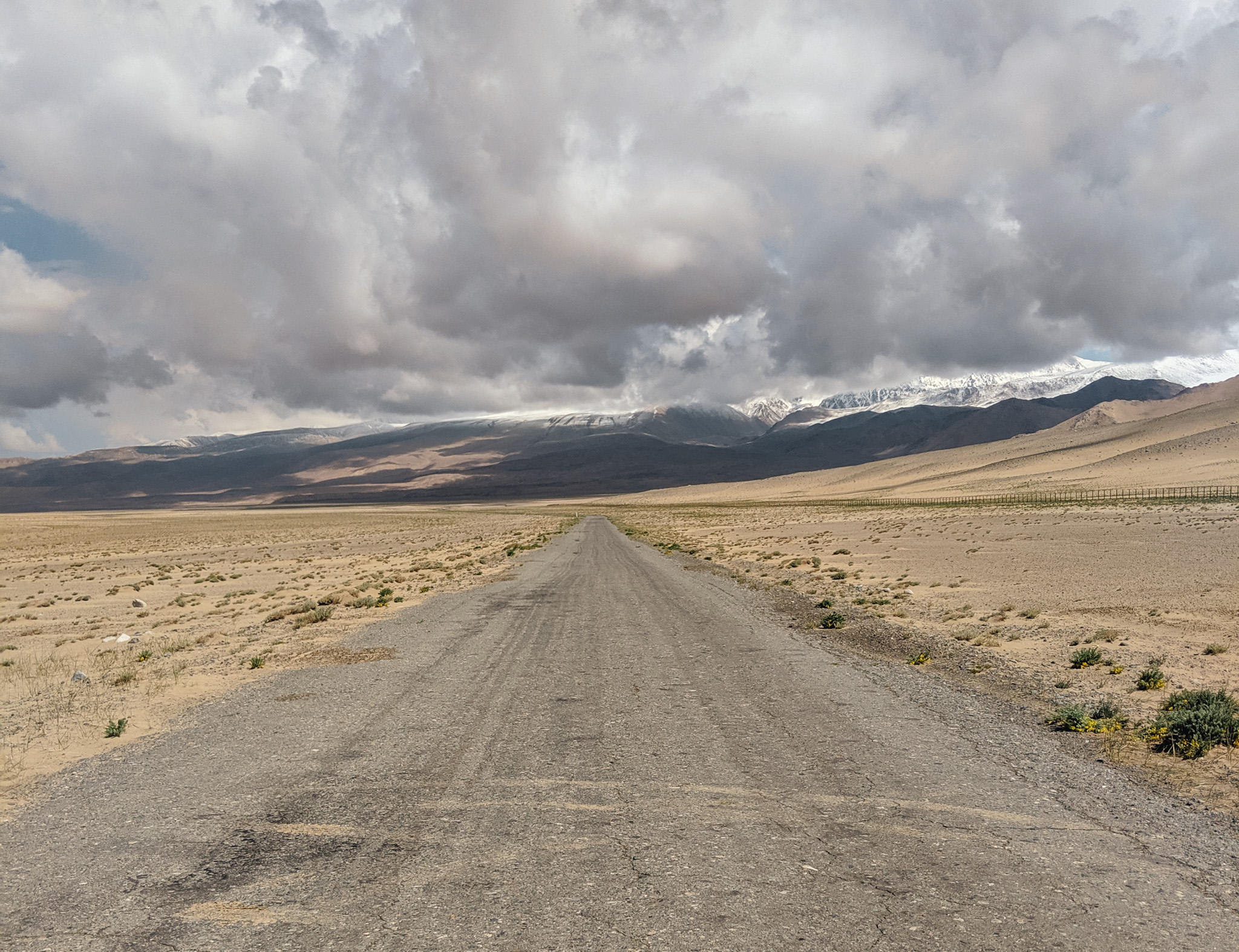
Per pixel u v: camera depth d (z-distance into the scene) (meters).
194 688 12.55
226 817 6.61
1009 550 39.56
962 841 5.96
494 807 6.74
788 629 18.00
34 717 10.80
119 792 7.35
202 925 4.71
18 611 30.28
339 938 4.52
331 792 7.18
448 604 24.20
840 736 8.97
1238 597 20.58
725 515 130.62
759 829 6.19
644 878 5.30
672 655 14.52
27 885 5.34
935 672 13.02
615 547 55.78
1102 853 5.75
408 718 10.05
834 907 4.86
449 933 4.56
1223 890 5.14
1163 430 190.12
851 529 67.94
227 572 47.91
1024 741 8.82
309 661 14.69
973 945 4.39
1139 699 10.88
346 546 75.88
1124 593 22.36
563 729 9.35
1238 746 8.41
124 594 35.81
